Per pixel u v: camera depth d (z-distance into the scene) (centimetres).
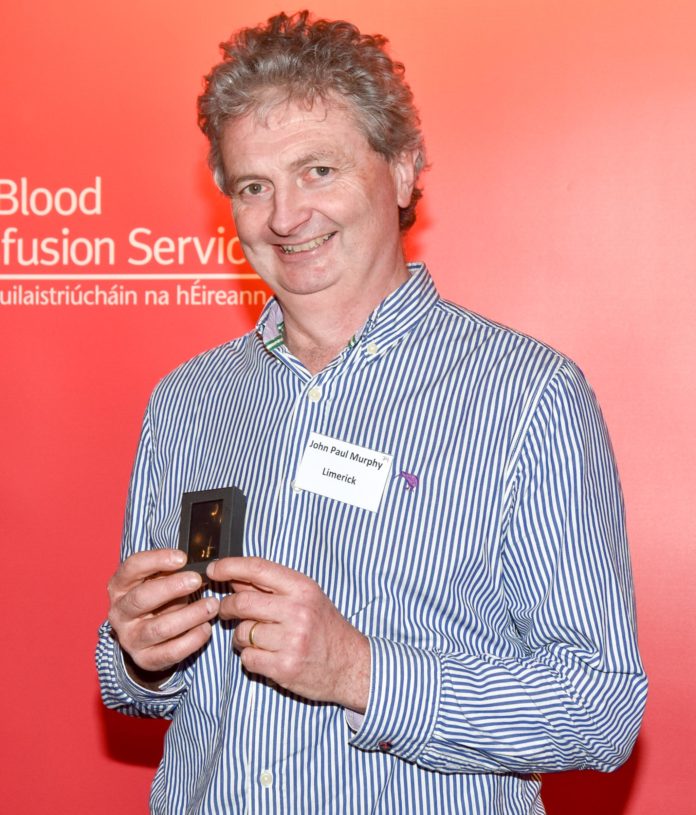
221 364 171
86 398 257
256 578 123
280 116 144
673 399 238
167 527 157
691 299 237
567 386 141
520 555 138
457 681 129
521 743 130
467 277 244
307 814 136
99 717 259
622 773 242
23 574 259
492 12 243
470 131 244
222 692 145
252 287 252
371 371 150
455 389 145
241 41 149
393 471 142
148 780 258
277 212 145
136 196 254
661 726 239
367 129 146
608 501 141
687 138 237
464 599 138
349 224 147
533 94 242
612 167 239
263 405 157
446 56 244
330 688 126
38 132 256
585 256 240
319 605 124
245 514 147
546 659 136
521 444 139
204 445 162
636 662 134
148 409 174
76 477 257
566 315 241
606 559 136
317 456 146
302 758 138
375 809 135
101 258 255
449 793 136
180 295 254
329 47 145
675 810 239
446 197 245
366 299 154
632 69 238
